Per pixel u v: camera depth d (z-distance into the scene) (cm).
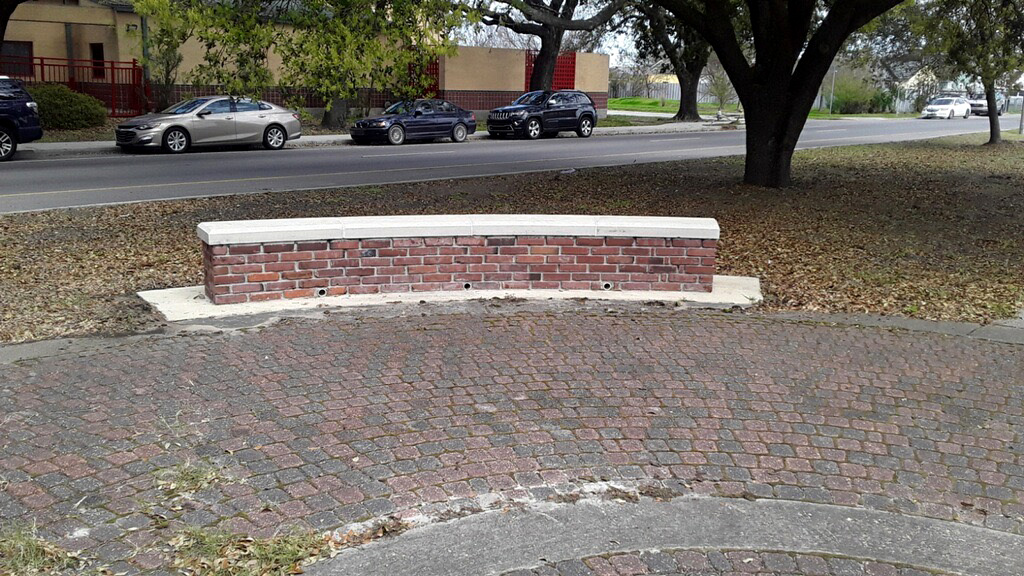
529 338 697
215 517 414
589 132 3381
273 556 382
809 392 598
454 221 811
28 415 526
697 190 1648
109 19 2958
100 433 502
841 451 507
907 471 483
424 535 406
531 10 1488
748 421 546
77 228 1184
